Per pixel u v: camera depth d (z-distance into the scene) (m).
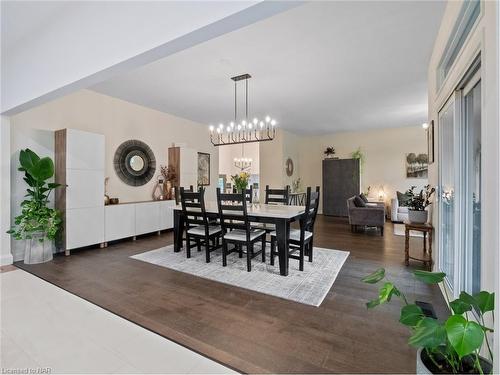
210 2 1.54
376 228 6.00
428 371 0.98
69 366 1.59
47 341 1.84
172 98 4.78
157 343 1.82
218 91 4.38
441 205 2.69
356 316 2.14
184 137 6.32
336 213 8.02
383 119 6.41
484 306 1.06
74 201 3.87
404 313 1.16
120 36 1.98
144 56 1.90
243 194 3.12
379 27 2.56
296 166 8.63
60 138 3.89
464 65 1.82
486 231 1.34
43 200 3.70
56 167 3.94
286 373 1.52
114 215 4.42
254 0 1.38
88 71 2.21
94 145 4.12
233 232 3.50
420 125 7.16
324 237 5.07
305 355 1.67
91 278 2.97
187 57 3.16
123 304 2.37
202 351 1.73
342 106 5.27
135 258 3.70
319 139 8.70
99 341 1.84
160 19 1.76
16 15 2.42
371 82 4.00
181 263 3.48
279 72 3.61
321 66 3.43
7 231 3.42
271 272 3.14
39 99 2.77
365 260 3.60
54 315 2.19
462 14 1.89
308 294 2.54
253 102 5.00
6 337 1.88
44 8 2.32
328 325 2.02
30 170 3.41
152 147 5.53
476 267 1.97
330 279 2.91
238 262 3.52
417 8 2.29
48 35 2.56
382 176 7.70
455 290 2.19
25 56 2.86
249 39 2.76
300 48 2.95
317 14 2.35
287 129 7.73
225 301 2.41
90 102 4.45
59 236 3.88
